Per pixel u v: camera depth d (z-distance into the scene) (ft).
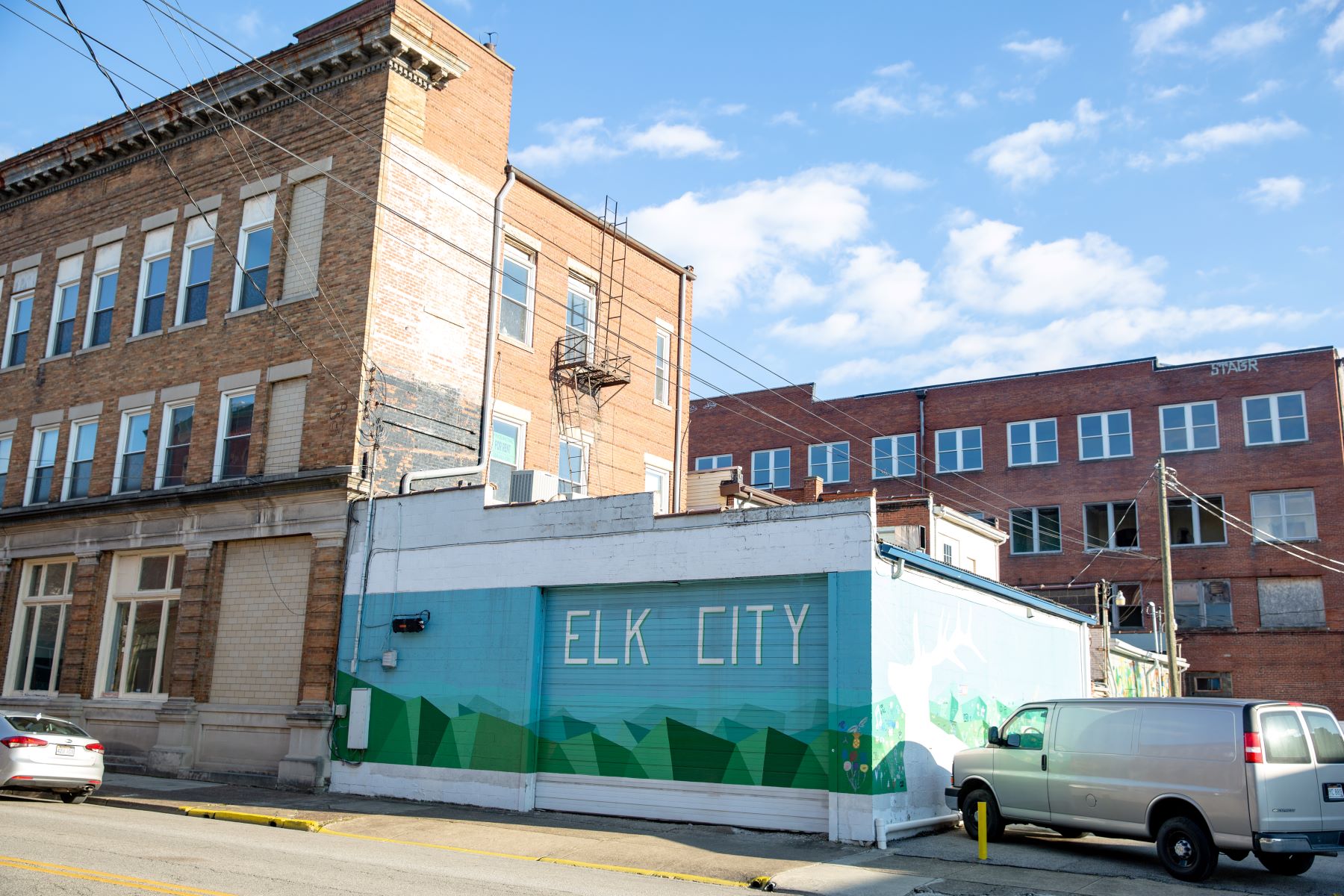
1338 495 140.26
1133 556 152.15
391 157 74.79
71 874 34.81
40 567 89.92
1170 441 153.48
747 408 192.65
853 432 180.55
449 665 64.34
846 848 48.34
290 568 73.05
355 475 69.77
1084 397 161.58
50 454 91.50
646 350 101.19
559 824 55.47
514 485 77.05
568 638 61.05
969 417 170.50
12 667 88.02
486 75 83.82
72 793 60.03
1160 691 117.50
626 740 57.67
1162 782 43.73
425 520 67.77
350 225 74.64
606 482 93.71
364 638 68.23
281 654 71.61
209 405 79.71
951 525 113.29
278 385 76.54
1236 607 143.43
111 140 90.99
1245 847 40.88
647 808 56.08
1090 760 46.70
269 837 48.91
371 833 52.01
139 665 80.28
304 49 78.18
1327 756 43.04
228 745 72.23
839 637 51.52
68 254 94.02
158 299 86.74
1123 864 45.57
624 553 59.41
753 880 41.19
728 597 56.08
